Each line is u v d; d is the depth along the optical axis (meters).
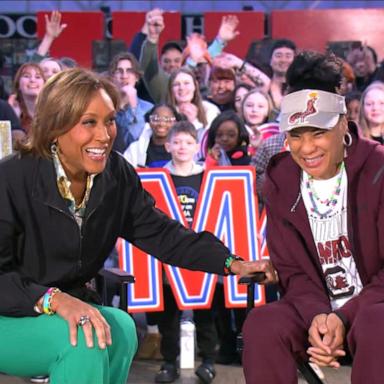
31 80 5.03
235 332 4.08
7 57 5.81
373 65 5.62
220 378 3.86
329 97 2.57
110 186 2.54
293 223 2.68
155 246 2.73
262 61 5.56
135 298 3.86
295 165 2.73
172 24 5.76
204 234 2.74
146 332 4.31
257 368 2.47
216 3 6.13
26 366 2.38
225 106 5.51
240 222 3.96
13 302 2.35
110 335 2.29
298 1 6.18
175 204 3.94
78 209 2.51
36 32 5.88
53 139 2.44
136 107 5.05
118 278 2.74
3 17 5.89
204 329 3.88
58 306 2.32
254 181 3.96
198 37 5.65
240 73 5.52
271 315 2.51
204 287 3.87
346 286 2.69
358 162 2.62
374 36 5.68
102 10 6.16
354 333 2.39
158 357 4.18
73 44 5.73
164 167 4.10
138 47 5.50
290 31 5.70
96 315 2.29
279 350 2.46
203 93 5.63
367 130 4.80
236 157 4.51
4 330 2.37
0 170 2.46
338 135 2.59
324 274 2.70
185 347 3.97
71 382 2.24
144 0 6.16
